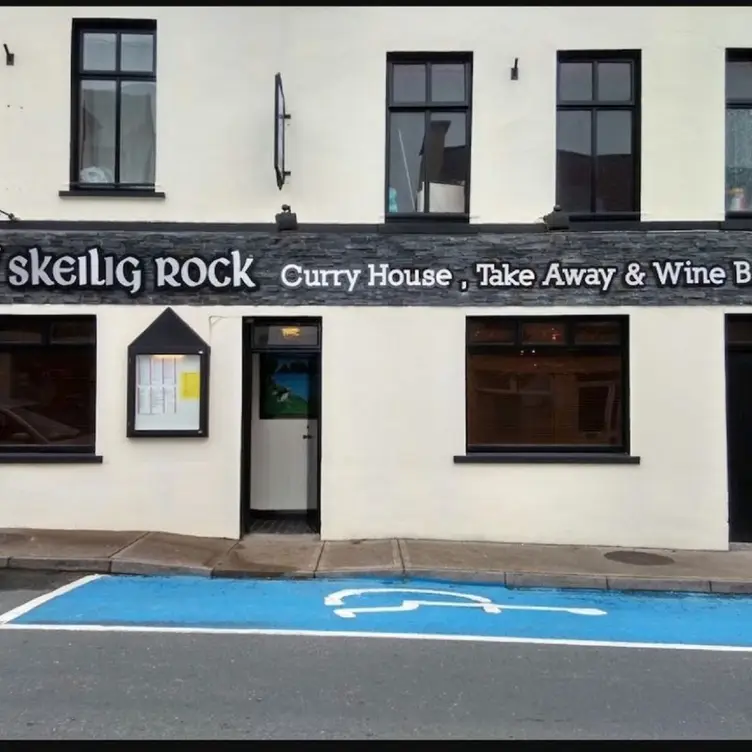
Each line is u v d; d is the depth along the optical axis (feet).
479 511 29.60
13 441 30.32
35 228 29.78
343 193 30.07
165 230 29.91
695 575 24.91
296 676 15.94
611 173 30.53
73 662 16.56
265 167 30.07
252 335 30.81
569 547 28.96
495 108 30.01
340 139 30.09
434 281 29.89
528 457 29.60
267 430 32.40
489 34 29.99
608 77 30.63
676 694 15.40
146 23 30.40
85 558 25.13
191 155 30.04
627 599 23.34
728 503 29.86
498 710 14.43
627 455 29.55
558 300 29.81
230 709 14.23
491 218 29.96
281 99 28.73
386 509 29.60
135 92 30.83
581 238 29.81
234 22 30.12
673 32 29.78
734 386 30.35
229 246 29.89
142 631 18.86
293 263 29.94
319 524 30.12
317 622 19.92
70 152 30.01
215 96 30.09
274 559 26.43
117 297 29.86
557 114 30.37
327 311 29.91
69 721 13.60
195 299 29.94
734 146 30.66
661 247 29.73
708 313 29.63
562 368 30.48
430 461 29.68
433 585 24.43
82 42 30.66
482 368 30.50
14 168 29.81
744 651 18.26
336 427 29.73
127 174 30.78
